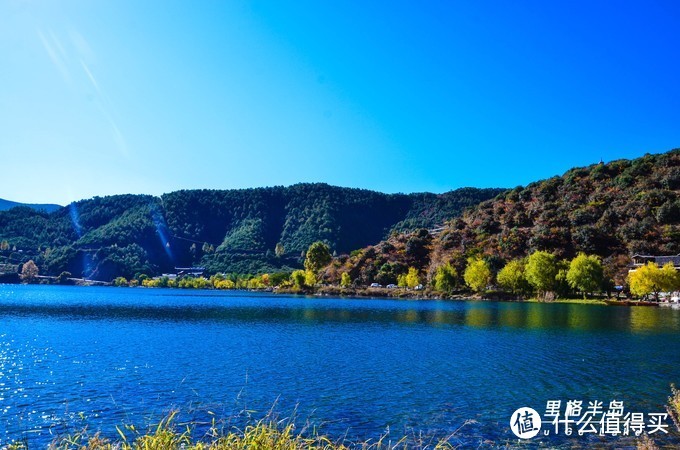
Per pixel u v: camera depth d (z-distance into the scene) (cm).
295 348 4588
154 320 7562
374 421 2358
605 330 5991
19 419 2364
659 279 10744
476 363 3794
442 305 11531
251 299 15000
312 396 2795
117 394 2820
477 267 13950
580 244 15125
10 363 3766
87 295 17462
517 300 13388
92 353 4266
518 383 3111
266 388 2978
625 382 3145
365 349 4531
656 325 6544
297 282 19550
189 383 3097
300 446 1284
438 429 2250
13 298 14600
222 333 5834
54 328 6375
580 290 12619
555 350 4434
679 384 3095
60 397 2756
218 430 2158
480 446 2044
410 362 3834
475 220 19575
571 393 2877
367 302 13225
